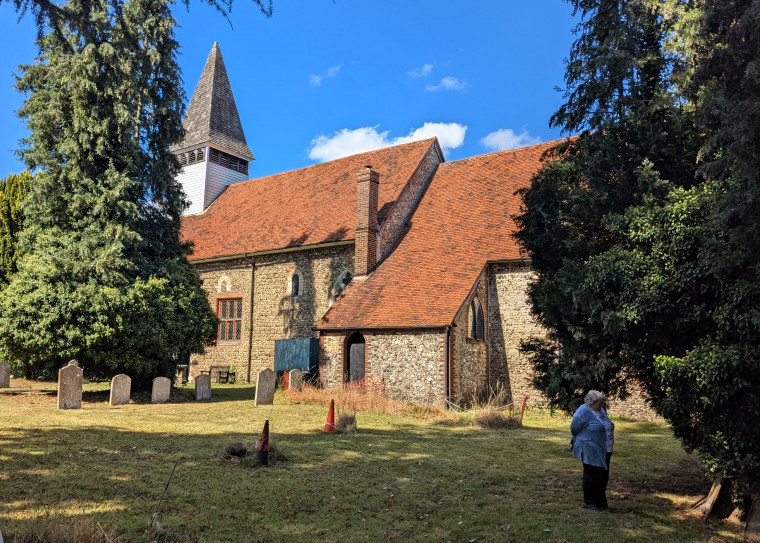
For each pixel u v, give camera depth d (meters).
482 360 20.36
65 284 17.06
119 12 8.04
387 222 23.47
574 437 8.01
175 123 21.20
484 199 23.92
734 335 6.98
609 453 8.02
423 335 18.94
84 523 5.60
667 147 9.16
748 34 6.78
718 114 7.27
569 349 9.39
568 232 10.19
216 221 31.38
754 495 7.15
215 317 21.16
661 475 9.98
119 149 19.30
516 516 7.33
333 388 19.67
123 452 9.85
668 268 7.60
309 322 25.09
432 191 25.98
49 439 10.59
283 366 23.28
